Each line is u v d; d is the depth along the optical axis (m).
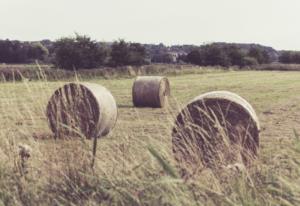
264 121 18.14
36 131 6.47
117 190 4.82
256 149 8.02
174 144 6.51
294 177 5.16
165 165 4.67
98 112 13.76
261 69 86.50
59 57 60.34
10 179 5.41
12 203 4.97
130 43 67.50
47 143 5.87
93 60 61.28
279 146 6.98
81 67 60.56
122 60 65.75
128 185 4.91
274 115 20.95
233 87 39.69
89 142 6.21
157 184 4.68
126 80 47.91
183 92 33.91
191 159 5.79
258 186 4.84
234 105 9.08
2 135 6.13
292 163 5.39
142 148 5.77
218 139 6.20
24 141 6.27
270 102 27.25
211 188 4.82
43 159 5.60
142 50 67.88
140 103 26.22
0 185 5.23
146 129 12.66
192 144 6.24
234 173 5.16
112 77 50.06
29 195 5.10
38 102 6.46
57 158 5.61
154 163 5.20
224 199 4.54
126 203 4.71
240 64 90.31
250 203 4.45
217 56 87.94
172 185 4.61
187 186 4.67
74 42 60.53
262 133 13.68
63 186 5.21
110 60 65.56
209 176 5.04
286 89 37.75
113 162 5.45
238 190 4.67
